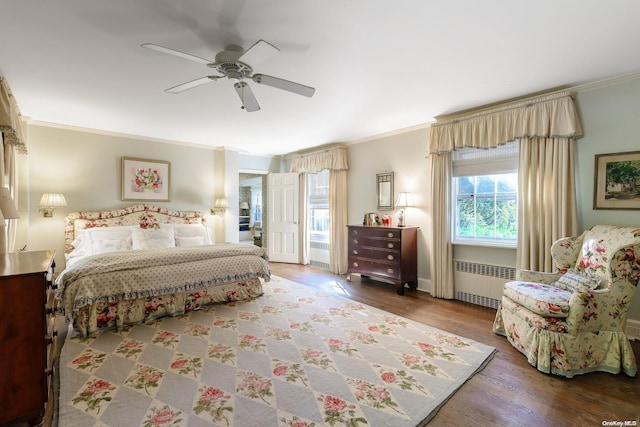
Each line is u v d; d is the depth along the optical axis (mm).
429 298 3990
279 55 2363
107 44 2191
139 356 2371
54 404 1825
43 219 4168
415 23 1972
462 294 3893
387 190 4793
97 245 4078
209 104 3467
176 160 5367
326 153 5621
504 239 3646
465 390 1982
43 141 4160
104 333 2805
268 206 6691
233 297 3717
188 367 2209
